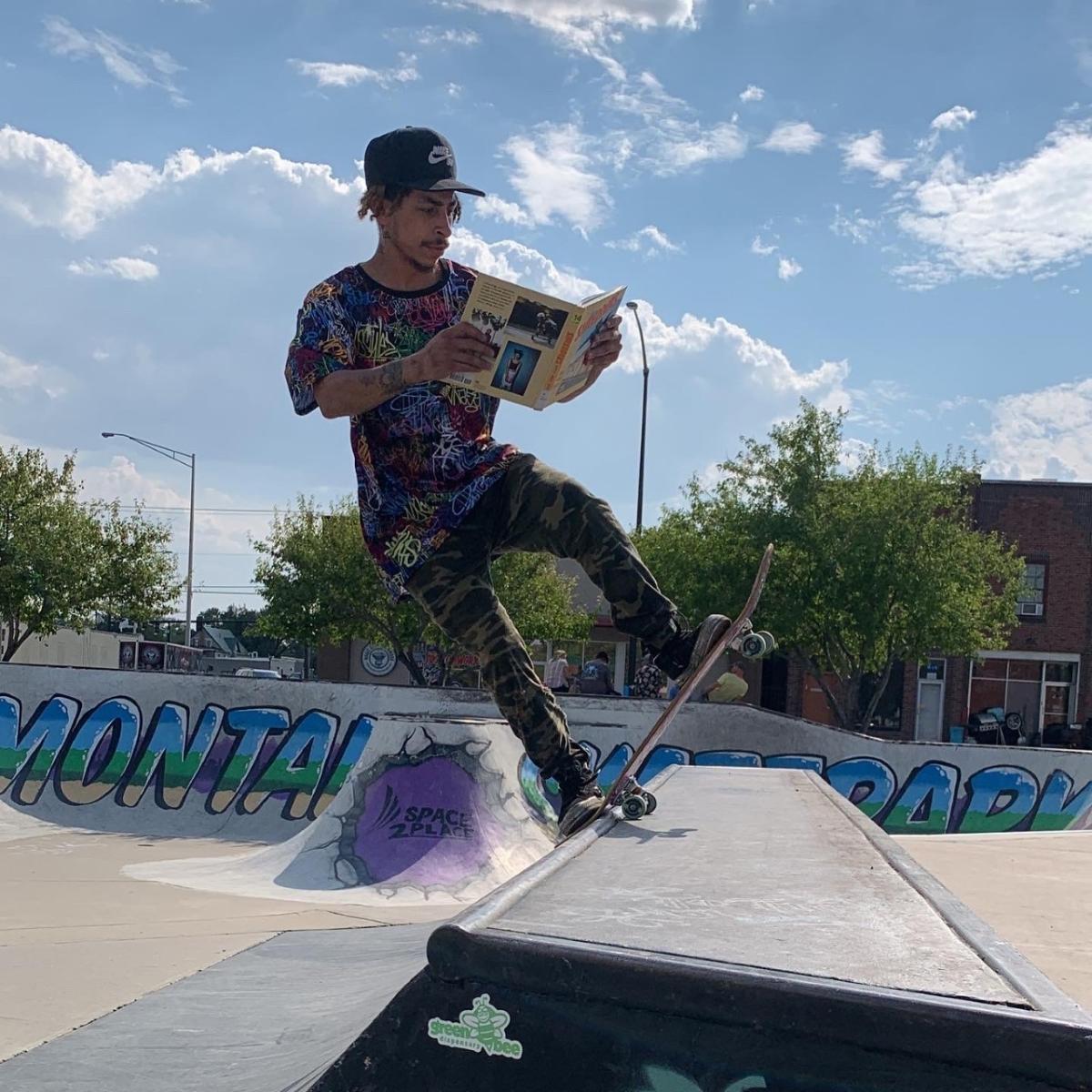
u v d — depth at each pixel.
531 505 2.91
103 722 12.50
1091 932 4.04
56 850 9.83
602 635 30.14
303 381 2.82
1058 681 28.78
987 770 11.62
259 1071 2.55
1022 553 28.73
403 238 2.93
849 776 11.68
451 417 2.97
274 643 72.19
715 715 11.75
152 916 6.31
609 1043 1.55
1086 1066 1.33
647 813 3.02
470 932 1.63
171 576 26.55
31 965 4.87
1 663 12.89
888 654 22.50
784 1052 1.47
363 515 3.02
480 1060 1.60
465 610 2.94
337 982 3.60
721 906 1.90
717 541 22.58
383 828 7.82
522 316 2.65
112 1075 2.71
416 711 11.91
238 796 11.89
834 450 22.36
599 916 1.80
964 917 1.84
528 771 8.87
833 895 2.03
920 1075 1.41
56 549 24.91
